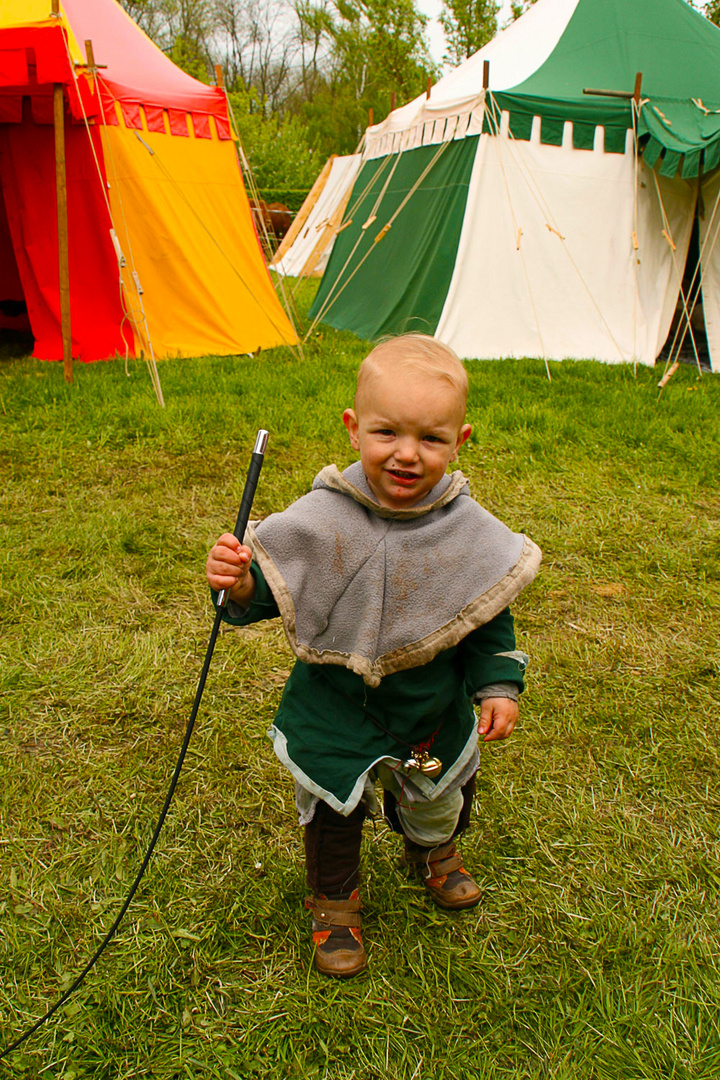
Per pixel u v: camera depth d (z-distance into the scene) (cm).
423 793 176
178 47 3391
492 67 958
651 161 821
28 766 240
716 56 938
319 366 755
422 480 158
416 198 947
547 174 841
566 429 566
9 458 494
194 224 838
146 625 318
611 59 900
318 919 183
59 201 641
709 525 423
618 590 358
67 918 192
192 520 412
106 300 819
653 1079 160
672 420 600
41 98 746
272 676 288
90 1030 168
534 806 232
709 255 887
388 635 163
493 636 170
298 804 178
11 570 350
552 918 197
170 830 219
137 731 258
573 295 865
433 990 179
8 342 946
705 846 219
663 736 263
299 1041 167
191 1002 175
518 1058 165
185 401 610
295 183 2661
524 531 411
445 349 160
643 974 183
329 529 162
